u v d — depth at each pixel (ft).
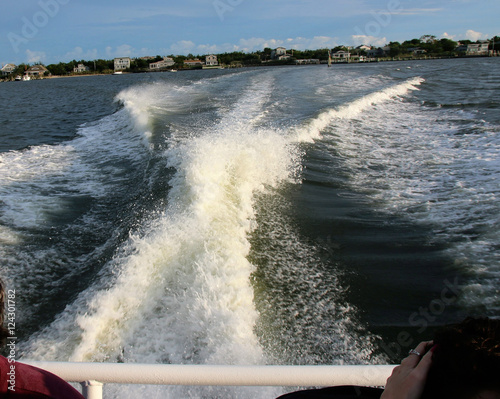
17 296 13.88
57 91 121.39
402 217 20.38
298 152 30.91
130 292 12.87
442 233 18.45
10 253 16.90
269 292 13.75
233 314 12.02
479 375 2.44
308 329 12.09
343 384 4.22
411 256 16.57
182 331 11.39
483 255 16.34
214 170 22.53
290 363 10.77
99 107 69.82
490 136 35.60
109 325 11.68
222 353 10.70
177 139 33.06
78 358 10.63
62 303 13.32
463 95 62.23
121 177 26.89
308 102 51.93
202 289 12.92
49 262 16.19
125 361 10.56
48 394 3.08
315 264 15.75
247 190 22.16
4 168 30.48
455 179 25.45
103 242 17.72
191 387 9.32
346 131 39.19
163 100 60.29
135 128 41.70
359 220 20.13
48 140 42.42
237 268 14.16
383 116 47.29
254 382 4.25
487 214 19.97
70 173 28.73
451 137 36.32
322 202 22.57
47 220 20.33
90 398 4.26
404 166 28.78
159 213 18.30
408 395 2.77
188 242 15.26
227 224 17.34
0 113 70.79
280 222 19.35
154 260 14.29
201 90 70.95
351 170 28.14
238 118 42.50
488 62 170.50
